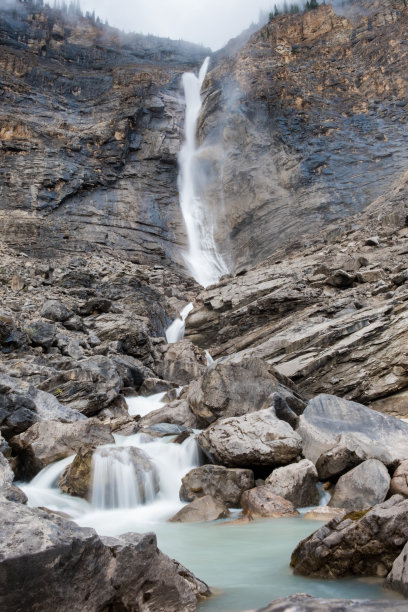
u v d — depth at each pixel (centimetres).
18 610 333
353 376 1521
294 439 980
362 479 847
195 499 868
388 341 1541
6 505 400
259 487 874
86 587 370
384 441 1004
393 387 1480
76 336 1975
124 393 1666
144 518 828
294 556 573
